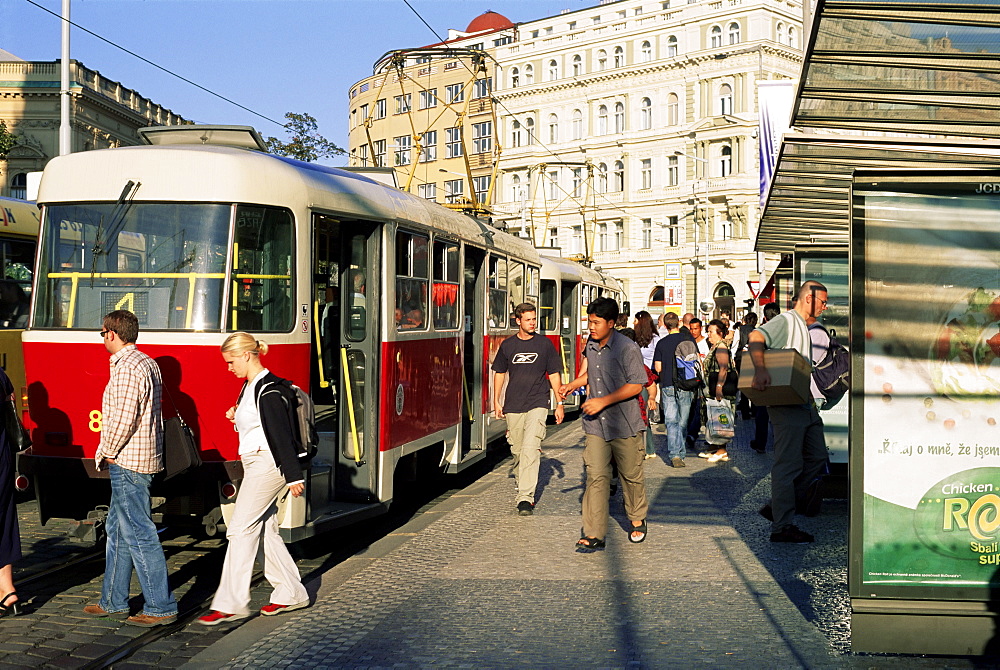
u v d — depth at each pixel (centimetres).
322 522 782
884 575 526
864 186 521
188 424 715
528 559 784
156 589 636
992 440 518
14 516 658
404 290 954
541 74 6756
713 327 1420
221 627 638
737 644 559
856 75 594
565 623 606
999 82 597
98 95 5156
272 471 636
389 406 904
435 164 7031
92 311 742
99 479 731
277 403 627
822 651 545
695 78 6022
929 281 520
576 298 2214
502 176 6862
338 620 627
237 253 734
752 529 894
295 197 772
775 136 1375
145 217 742
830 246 1066
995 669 514
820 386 988
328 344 1015
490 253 1342
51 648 593
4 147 3794
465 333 1287
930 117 684
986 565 520
